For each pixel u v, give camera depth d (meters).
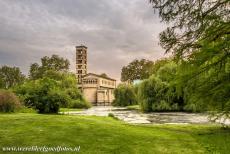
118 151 9.39
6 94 24.44
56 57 121.25
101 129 13.42
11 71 114.25
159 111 45.41
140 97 47.06
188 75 12.04
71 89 69.50
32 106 26.69
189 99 13.75
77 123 15.16
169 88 14.01
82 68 121.50
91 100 105.88
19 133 11.73
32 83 30.03
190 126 17.84
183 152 9.67
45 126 13.65
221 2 10.23
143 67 116.56
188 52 11.46
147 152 9.48
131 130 13.98
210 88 12.44
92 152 9.13
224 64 11.33
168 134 13.37
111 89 121.56
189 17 10.67
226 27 10.45
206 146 10.70
